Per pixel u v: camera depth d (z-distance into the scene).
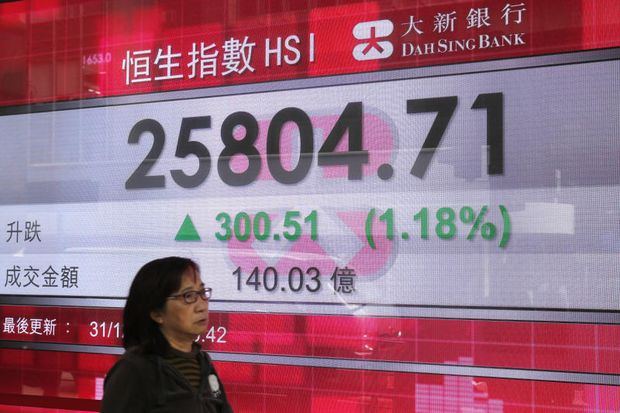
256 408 3.61
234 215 3.71
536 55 3.26
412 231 3.40
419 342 3.36
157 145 3.88
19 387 4.06
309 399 3.52
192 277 2.40
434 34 3.42
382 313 3.42
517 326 3.22
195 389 2.34
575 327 3.13
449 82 3.38
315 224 3.56
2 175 4.20
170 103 3.88
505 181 3.27
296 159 3.62
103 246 3.95
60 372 3.98
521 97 3.27
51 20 4.15
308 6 3.65
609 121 3.14
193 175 3.80
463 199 3.33
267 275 3.63
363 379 3.43
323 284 3.53
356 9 3.56
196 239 3.77
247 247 3.68
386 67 3.49
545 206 3.21
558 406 3.14
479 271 3.29
